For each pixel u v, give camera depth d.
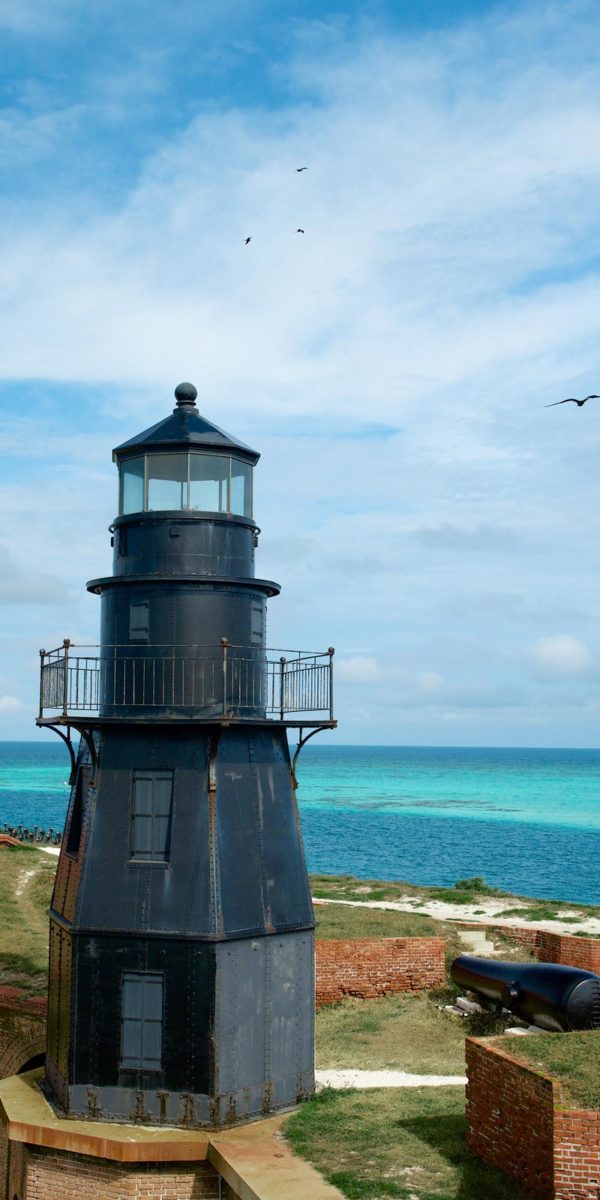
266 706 19.59
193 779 17.94
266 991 17.86
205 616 18.67
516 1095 14.22
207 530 18.88
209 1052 17.08
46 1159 17.41
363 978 26.33
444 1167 14.84
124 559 19.25
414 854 84.69
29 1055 22.77
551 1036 15.56
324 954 26.05
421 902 38.59
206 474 19.17
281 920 18.23
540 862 79.75
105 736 18.58
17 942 29.23
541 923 34.69
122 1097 17.39
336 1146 15.81
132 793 18.19
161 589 18.69
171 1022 17.28
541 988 21.16
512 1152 14.30
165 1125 17.12
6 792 151.75
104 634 19.52
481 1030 23.17
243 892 17.77
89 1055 17.61
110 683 19.03
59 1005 18.73
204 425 19.61
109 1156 16.47
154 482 19.09
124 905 17.72
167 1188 16.48
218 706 18.47
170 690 18.44
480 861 80.12
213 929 17.22
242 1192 14.65
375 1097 18.14
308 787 184.88
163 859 17.86
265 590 19.73
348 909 33.28
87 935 17.78
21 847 45.19
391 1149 15.56
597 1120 12.91
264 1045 17.73
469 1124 15.52
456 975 24.53
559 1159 12.96
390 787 185.25
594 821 117.38
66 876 19.41
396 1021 24.16
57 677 18.27
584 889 65.69
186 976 17.28
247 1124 17.22
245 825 18.17
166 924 17.44
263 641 19.95
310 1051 18.50
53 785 169.38
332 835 99.88
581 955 27.73
